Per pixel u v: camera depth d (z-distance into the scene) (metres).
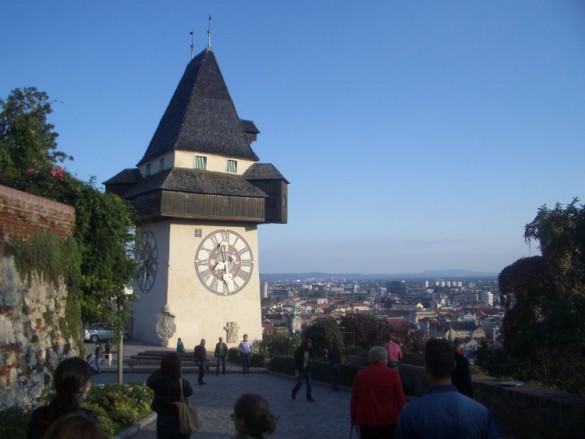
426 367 5.09
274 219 41.62
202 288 39.53
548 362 15.15
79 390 5.78
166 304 38.53
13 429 9.94
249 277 41.16
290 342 37.12
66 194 16.64
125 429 13.95
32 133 22.06
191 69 45.78
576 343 17.36
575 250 20.98
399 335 45.44
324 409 18.78
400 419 4.90
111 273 17.09
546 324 18.33
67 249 15.03
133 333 42.38
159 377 8.79
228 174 41.94
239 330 40.16
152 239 40.97
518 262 22.55
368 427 8.80
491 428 4.77
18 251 12.56
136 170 45.56
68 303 15.00
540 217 21.84
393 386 8.85
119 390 16.06
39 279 13.42
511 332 22.22
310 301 190.62
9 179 16.75
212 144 41.62
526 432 11.46
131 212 19.03
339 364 24.27
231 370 32.19
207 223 40.12
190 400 20.89
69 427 4.10
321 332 35.19
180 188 38.34
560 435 10.41
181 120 41.69
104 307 17.33
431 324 93.06
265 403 4.95
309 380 20.72
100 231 16.88
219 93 44.16
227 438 14.00
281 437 14.23
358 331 44.62
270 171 42.59
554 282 20.97
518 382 13.18
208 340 39.38
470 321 97.19
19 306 12.42
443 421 4.73
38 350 12.93
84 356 15.47
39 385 12.73
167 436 8.59
